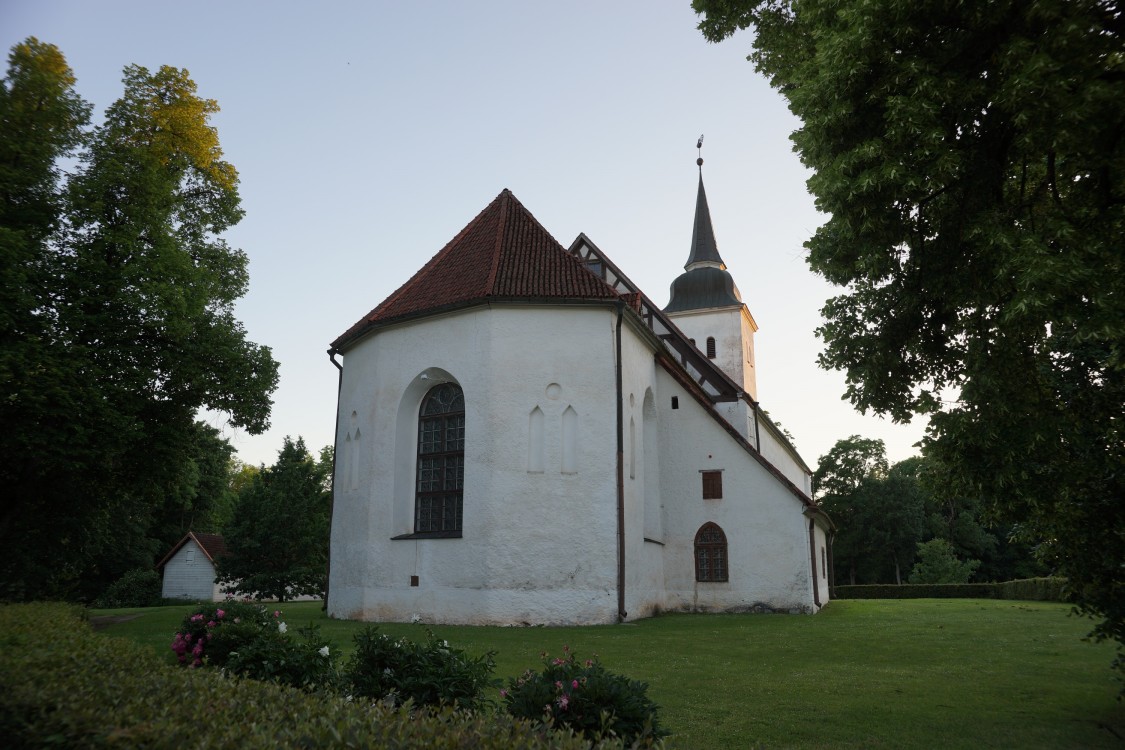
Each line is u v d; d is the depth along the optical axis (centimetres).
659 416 2623
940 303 1050
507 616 1903
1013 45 816
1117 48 805
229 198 2547
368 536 2128
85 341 1988
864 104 980
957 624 1952
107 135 2131
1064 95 789
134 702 459
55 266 1944
